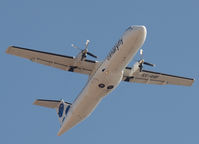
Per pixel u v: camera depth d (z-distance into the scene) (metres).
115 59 100.88
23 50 108.81
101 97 109.44
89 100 109.50
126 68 117.19
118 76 104.12
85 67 113.56
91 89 106.38
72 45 111.06
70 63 112.69
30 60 111.75
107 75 103.31
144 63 115.44
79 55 111.25
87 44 111.56
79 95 112.62
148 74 119.19
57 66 113.94
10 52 109.00
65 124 117.25
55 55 110.44
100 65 108.56
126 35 98.31
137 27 97.00
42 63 112.81
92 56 111.69
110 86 105.44
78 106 111.62
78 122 116.88
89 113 114.06
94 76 105.00
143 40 97.12
